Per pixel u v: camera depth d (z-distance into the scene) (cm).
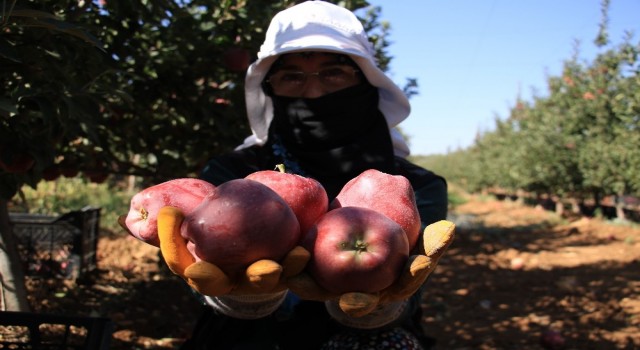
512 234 1332
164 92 398
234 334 154
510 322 583
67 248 562
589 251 1054
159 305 520
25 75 232
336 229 104
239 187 101
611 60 993
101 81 267
